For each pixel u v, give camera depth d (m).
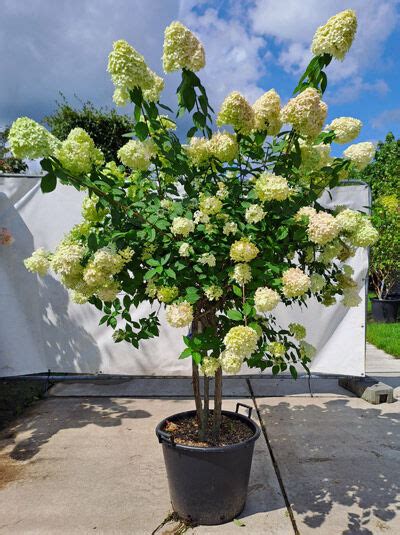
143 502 2.44
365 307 4.23
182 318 1.81
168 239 2.06
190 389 4.45
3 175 4.15
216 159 2.12
